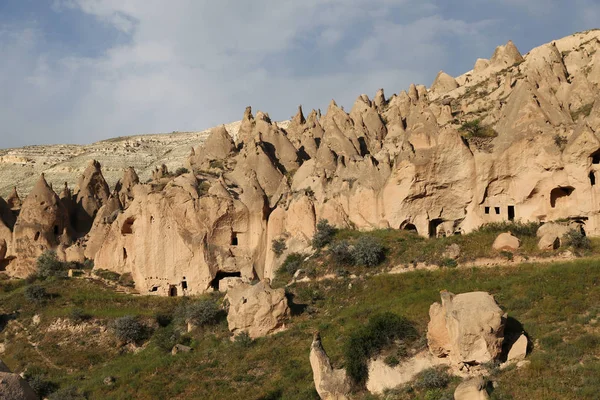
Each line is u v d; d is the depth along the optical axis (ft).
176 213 228.02
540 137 199.31
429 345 132.36
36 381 179.73
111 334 203.31
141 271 229.04
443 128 210.18
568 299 148.87
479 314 127.34
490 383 122.21
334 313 176.04
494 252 181.88
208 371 163.43
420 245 195.21
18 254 259.60
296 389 144.05
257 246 225.97
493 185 204.54
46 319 212.84
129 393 161.17
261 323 173.78
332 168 242.37
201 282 221.66
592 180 192.65
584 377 119.85
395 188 210.79
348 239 207.72
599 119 196.24
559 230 182.80
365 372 136.67
